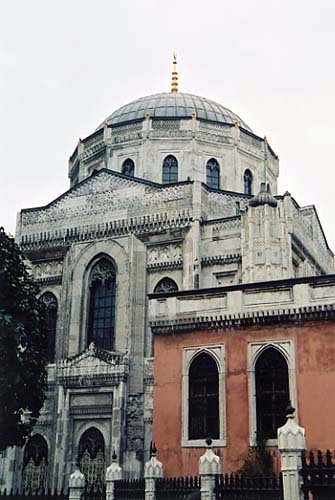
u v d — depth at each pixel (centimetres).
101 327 4616
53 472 4247
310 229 4850
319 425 2809
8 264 3353
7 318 3133
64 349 4600
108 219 4747
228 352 3089
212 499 2089
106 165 5631
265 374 3009
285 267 4041
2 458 4394
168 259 4469
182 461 3031
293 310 2995
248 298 3123
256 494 2012
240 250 4281
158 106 5953
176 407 3125
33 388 3328
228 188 5534
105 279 4712
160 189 4619
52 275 4909
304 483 1842
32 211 5103
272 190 6056
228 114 6069
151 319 3294
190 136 5525
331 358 2878
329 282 2980
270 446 2867
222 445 2956
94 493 2588
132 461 4056
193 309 3228
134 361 4306
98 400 4284
